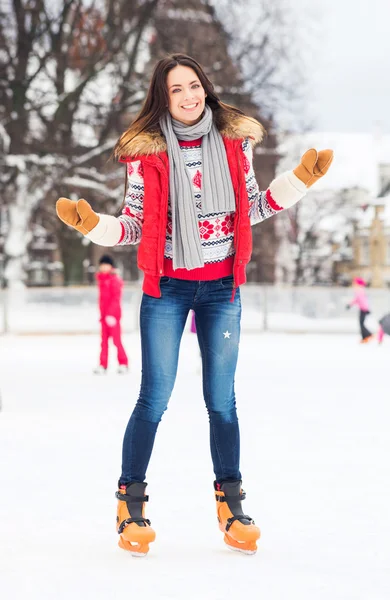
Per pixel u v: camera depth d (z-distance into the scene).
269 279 49.84
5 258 38.00
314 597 3.58
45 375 14.88
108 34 37.47
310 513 5.07
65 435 8.12
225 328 4.37
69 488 5.79
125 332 30.23
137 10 36.75
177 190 4.26
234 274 4.35
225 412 4.43
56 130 37.38
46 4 37.19
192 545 4.43
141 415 4.39
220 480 4.42
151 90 4.33
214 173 4.26
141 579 3.85
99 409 10.20
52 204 38.19
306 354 19.98
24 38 36.47
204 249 4.30
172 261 4.29
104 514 5.08
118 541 4.48
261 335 29.42
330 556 4.20
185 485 5.89
